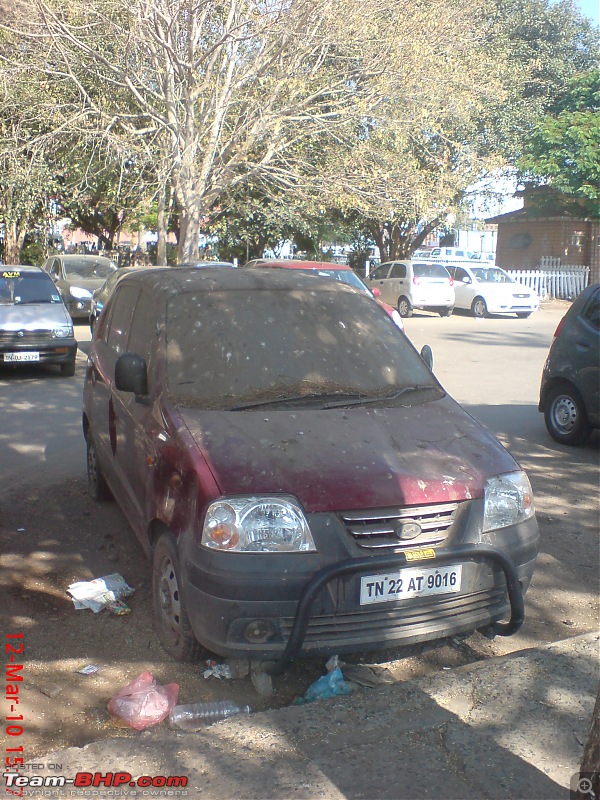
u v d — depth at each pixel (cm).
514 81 2773
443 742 351
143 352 517
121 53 1791
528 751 347
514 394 1212
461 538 398
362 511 382
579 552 587
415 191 1870
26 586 514
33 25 1691
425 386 512
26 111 1761
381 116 1844
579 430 880
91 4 1720
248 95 1888
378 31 1808
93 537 598
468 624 404
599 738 263
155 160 1778
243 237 2894
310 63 1931
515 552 412
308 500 379
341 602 378
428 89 1864
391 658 439
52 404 1095
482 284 2656
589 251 3266
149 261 3362
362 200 1883
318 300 542
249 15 1706
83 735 369
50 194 2422
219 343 491
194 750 343
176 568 410
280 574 369
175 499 409
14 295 1355
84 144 1805
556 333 923
